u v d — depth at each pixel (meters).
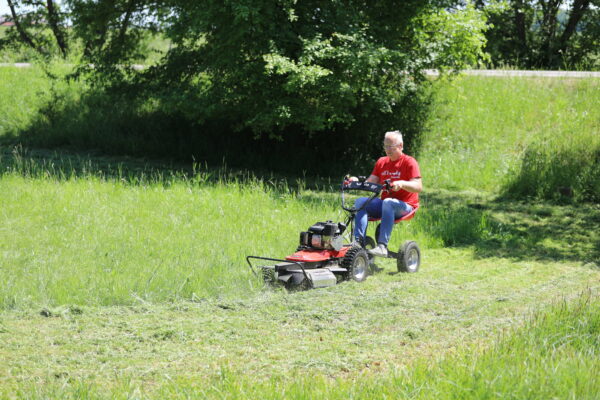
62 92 20.19
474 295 6.86
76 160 16.17
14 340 5.31
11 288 6.46
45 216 9.51
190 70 16.61
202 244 8.41
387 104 15.04
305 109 14.39
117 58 17.56
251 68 14.34
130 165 15.95
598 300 6.15
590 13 28.84
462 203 13.23
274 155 16.92
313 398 3.90
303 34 14.29
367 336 5.48
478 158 16.14
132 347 5.21
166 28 15.11
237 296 6.68
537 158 15.18
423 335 5.49
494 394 3.78
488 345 5.02
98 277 6.94
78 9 17.44
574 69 27.53
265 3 13.55
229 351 5.11
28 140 18.20
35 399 4.03
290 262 6.97
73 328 5.65
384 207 7.61
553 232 10.86
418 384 4.02
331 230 7.20
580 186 13.98
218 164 16.83
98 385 4.41
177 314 6.10
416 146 16.83
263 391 4.03
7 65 22.30
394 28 15.48
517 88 18.30
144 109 19.36
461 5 16.83
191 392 4.04
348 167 16.72
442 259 8.80
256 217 9.99
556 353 4.51
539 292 7.01
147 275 7.05
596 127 16.48
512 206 13.09
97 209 9.93
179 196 11.02
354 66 13.50
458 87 17.48
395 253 7.85
